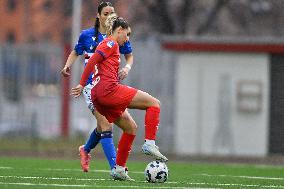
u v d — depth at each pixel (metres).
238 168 47.84
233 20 126.50
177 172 41.00
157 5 117.94
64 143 75.25
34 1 151.25
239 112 72.94
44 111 76.44
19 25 177.00
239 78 73.06
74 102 76.25
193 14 121.25
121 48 34.03
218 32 126.81
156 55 73.88
